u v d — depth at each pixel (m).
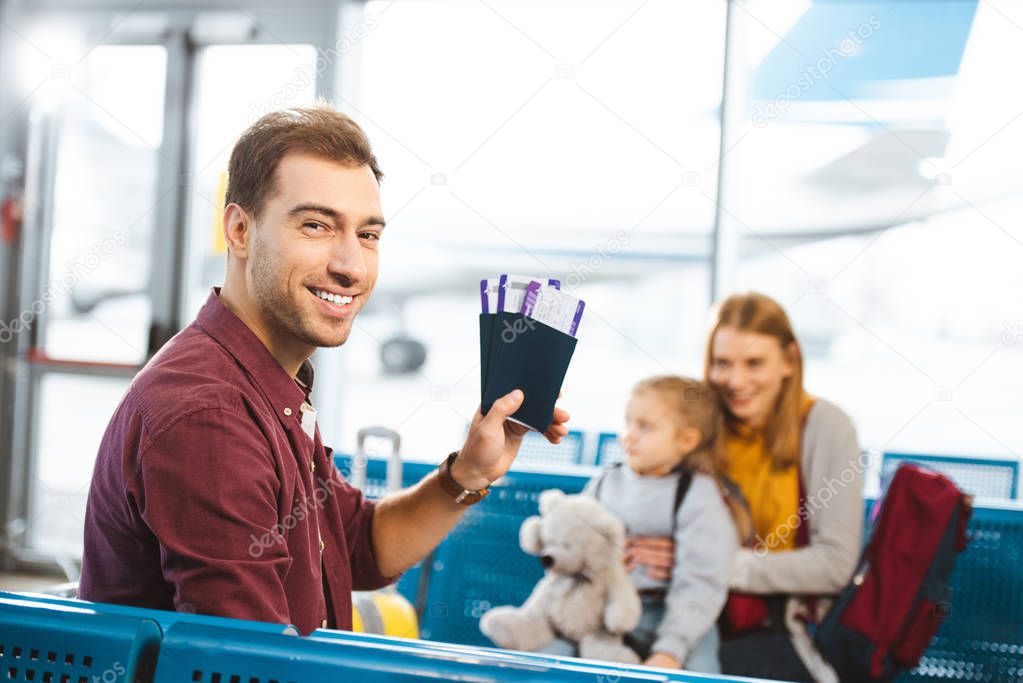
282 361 1.19
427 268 7.61
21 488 4.37
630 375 7.57
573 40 4.54
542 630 1.99
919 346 7.01
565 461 3.25
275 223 1.10
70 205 4.35
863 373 6.96
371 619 1.62
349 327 1.15
